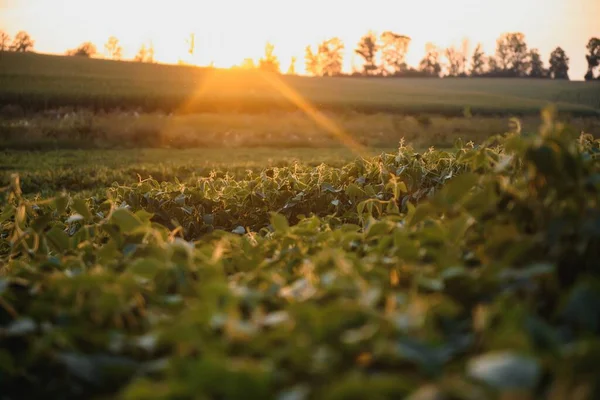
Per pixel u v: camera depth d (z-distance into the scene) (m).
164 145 43.06
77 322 2.00
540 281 1.96
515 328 1.49
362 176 5.34
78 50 171.00
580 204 2.04
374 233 2.80
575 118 82.62
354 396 1.35
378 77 182.50
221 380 1.40
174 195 5.18
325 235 2.95
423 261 2.32
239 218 5.30
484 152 2.79
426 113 85.81
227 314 1.73
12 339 2.12
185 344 1.71
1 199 3.23
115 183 5.38
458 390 1.29
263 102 76.75
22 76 86.00
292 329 1.66
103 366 1.69
